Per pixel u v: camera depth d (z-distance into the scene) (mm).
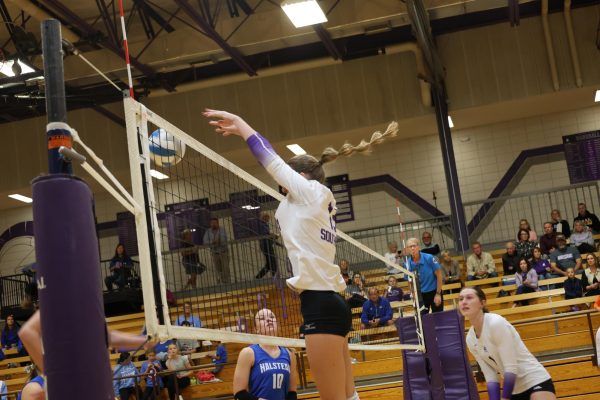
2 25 16703
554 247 16125
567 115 20172
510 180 20234
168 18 17688
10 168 20719
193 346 12375
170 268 16047
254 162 20859
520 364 5406
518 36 18641
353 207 20984
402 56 19297
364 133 19812
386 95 19203
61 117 2561
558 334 11594
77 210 2334
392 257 17000
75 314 2250
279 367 5902
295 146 20016
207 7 14523
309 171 3191
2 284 19531
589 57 18188
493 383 5582
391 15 14734
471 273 16031
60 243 2281
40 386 4645
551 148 20125
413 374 8352
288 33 15031
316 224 2982
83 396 2213
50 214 2297
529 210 19797
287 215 3033
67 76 15945
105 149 20125
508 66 18594
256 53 16641
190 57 15797
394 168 20969
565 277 14539
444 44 19031
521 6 18500
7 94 13625
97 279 2357
